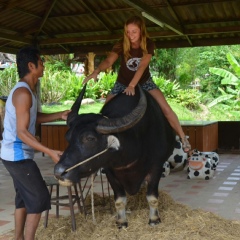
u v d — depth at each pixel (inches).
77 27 430.6
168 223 171.0
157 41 431.8
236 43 406.0
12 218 204.7
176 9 369.7
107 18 403.2
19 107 140.2
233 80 660.1
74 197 191.5
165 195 204.5
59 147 400.2
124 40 169.0
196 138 366.0
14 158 144.7
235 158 391.5
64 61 864.3
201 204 222.8
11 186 278.2
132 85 160.6
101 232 166.9
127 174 160.9
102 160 142.4
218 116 775.1
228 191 253.3
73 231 172.4
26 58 147.3
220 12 370.0
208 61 920.9
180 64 943.7
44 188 149.2
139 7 285.7
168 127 177.8
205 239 154.6
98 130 138.3
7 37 390.6
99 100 716.7
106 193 249.8
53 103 679.7
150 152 164.4
